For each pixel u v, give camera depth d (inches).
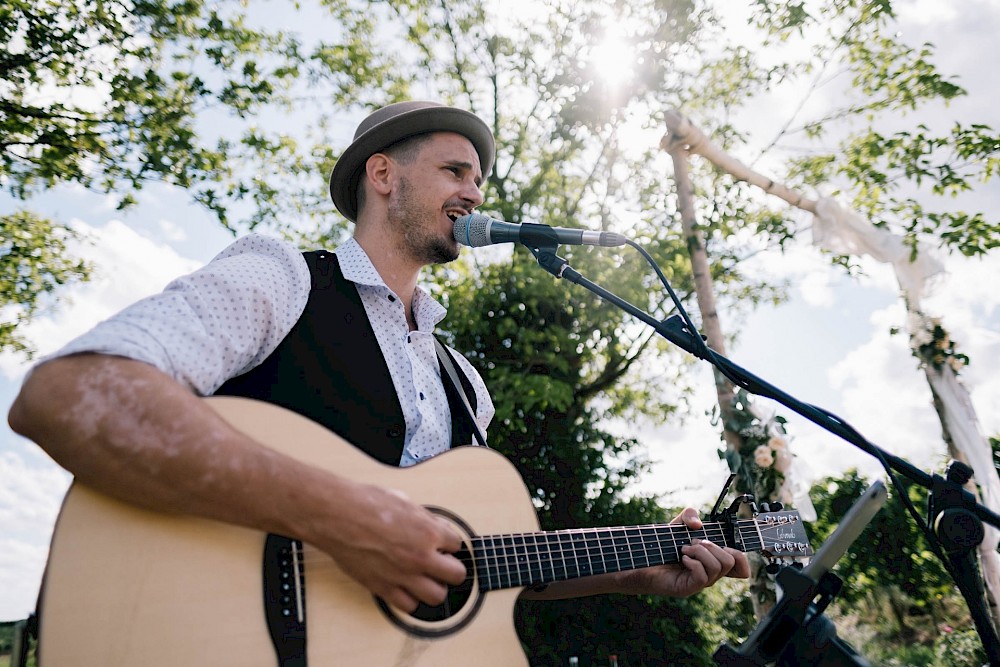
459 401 81.5
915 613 430.0
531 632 346.3
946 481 70.1
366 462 64.6
